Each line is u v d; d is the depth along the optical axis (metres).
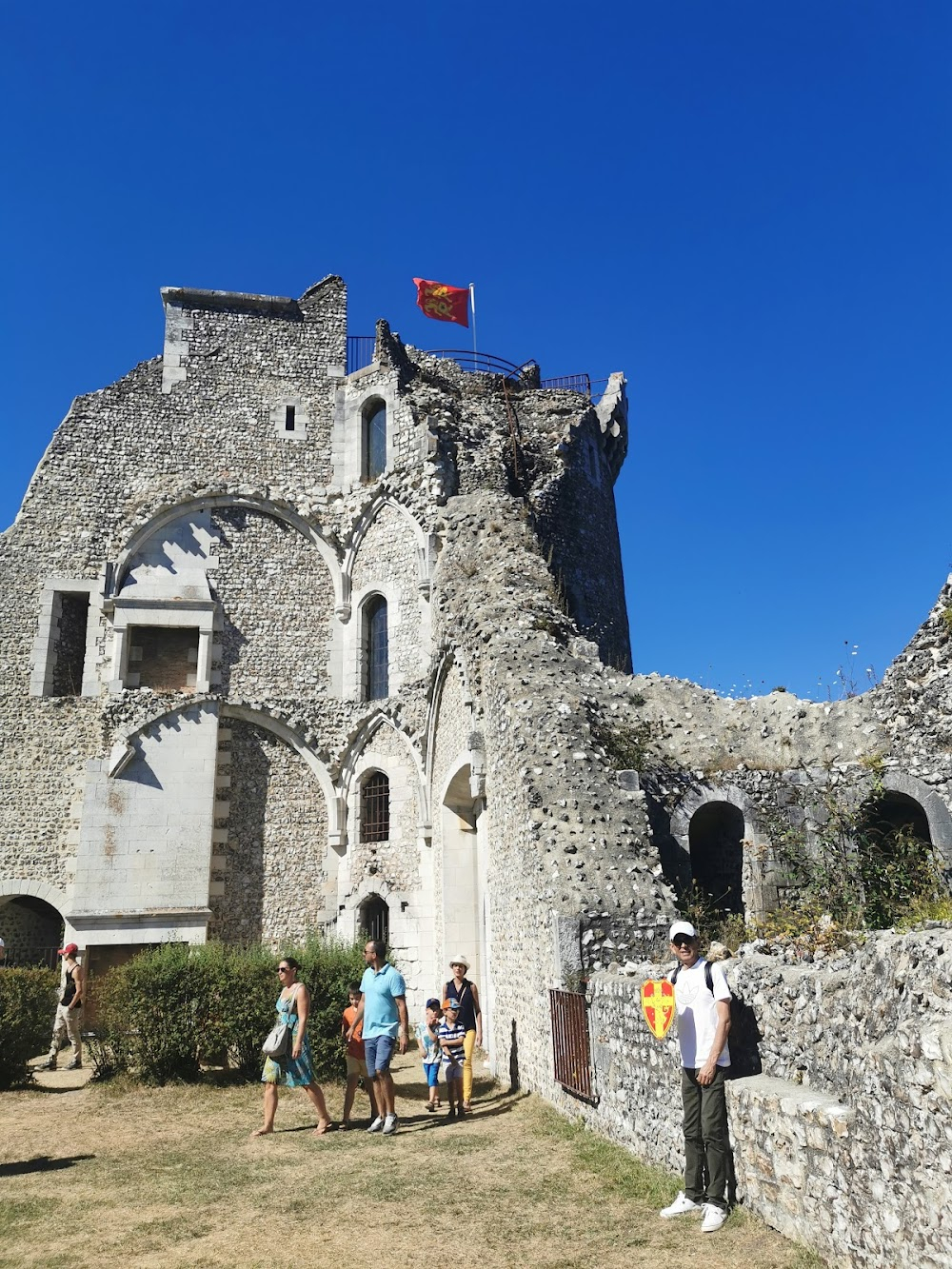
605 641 24.19
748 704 14.95
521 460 23.77
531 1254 5.48
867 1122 4.59
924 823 14.20
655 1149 6.91
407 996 18.02
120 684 20.36
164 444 22.44
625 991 7.66
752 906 13.46
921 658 14.19
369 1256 5.63
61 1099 11.10
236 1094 10.91
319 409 23.47
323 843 20.34
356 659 21.20
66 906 19.00
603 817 10.81
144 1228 6.30
